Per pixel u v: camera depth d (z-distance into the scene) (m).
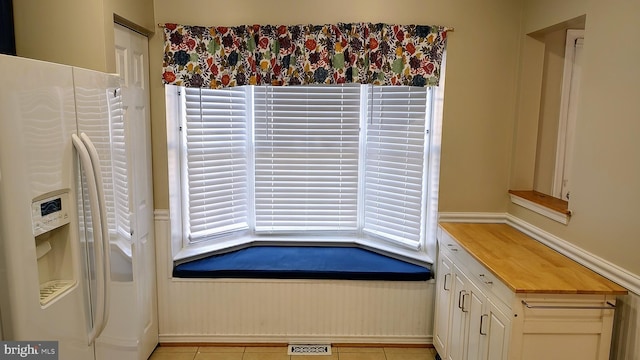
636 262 1.65
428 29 2.62
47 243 1.33
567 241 2.08
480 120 2.72
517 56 2.67
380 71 2.66
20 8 2.01
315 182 3.09
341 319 2.83
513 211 2.69
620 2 1.74
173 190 2.79
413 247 2.91
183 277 2.78
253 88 3.00
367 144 3.04
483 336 1.96
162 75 2.64
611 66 1.79
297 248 3.10
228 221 3.06
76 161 1.35
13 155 1.10
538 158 2.72
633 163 1.66
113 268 1.62
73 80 1.34
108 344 1.60
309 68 2.67
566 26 2.29
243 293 2.81
